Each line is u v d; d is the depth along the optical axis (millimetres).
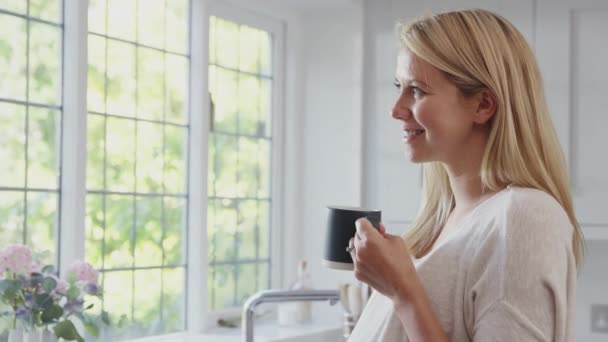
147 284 2750
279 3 3238
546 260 1023
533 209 1049
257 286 3238
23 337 2080
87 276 2152
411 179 3127
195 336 2834
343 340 3094
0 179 2248
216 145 3031
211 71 2998
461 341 1081
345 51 3258
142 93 2729
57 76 2416
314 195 3311
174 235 2869
